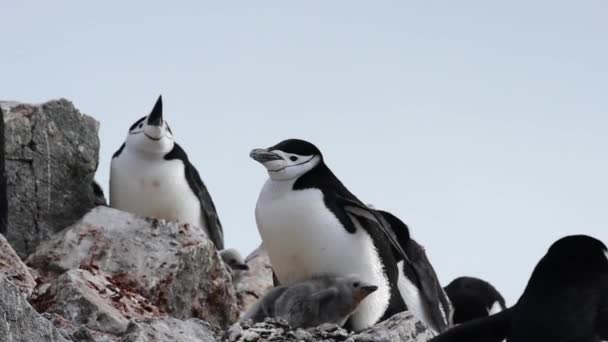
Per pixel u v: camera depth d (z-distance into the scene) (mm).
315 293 17375
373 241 19109
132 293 16000
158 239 18109
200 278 18109
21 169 20031
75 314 14680
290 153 19250
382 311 18984
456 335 12016
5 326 11594
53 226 20250
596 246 11719
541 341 11445
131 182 22422
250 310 17531
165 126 22578
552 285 11578
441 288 22344
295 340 14914
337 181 19578
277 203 19047
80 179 20703
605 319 11328
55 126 20516
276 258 19297
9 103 20484
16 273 16531
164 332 13391
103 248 17906
